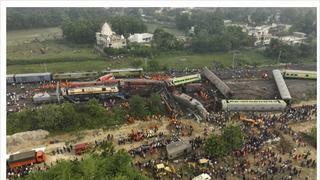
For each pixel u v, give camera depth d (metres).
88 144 88.38
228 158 82.94
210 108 113.31
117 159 71.12
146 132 96.00
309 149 89.38
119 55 185.62
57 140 93.12
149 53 187.62
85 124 100.31
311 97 128.38
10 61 167.25
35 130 95.81
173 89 128.12
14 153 83.69
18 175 74.88
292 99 124.19
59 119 97.56
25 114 98.88
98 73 142.38
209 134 95.50
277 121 103.12
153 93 116.44
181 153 84.31
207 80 142.12
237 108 111.62
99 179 66.19
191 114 107.50
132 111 106.31
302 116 106.44
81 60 177.12
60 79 137.38
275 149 88.00
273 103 112.50
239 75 148.75
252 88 133.00
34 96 111.94
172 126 100.81
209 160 80.62
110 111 106.31
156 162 80.50
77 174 66.50
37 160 80.81
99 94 117.75
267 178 76.31
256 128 98.06
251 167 79.94
